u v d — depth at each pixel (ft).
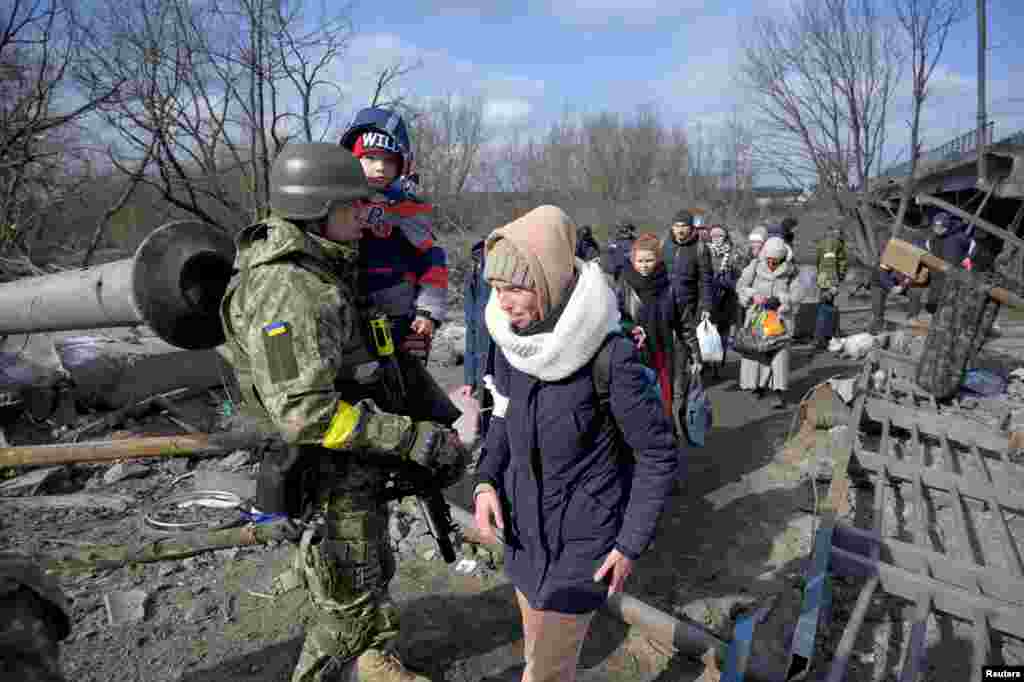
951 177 76.64
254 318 6.54
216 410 19.02
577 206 104.37
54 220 35.45
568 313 6.22
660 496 6.53
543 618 6.86
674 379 16.12
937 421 19.25
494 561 12.56
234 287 6.90
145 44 29.94
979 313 21.70
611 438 6.79
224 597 11.38
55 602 4.94
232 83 31.27
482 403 16.42
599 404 6.57
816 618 9.26
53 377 18.65
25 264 26.45
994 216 81.97
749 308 26.13
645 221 99.60
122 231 37.17
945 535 14.47
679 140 122.52
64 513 14.11
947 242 31.89
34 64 30.35
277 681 9.48
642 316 15.28
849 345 34.40
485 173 78.02
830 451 18.95
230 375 20.52
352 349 7.32
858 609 10.35
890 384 23.02
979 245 26.50
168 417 18.84
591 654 10.18
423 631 10.62
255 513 8.09
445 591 11.70
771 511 15.46
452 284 50.14
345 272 7.33
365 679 8.23
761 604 11.61
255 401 7.19
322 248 7.04
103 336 21.15
